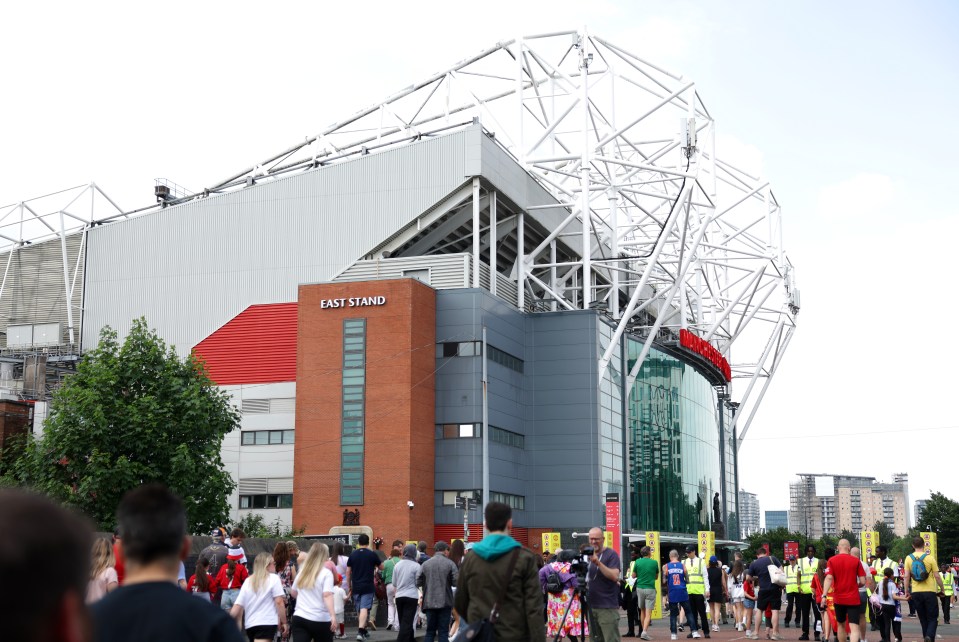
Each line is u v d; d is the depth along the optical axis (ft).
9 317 265.13
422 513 212.02
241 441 231.30
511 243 266.16
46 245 264.31
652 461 274.77
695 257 292.61
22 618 7.56
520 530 235.40
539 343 243.60
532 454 240.32
